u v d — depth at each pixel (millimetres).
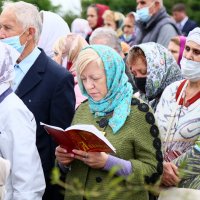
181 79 11711
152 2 18812
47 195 11234
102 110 10023
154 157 9828
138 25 19188
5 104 10227
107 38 14266
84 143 9625
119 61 9953
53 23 14680
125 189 9742
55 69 11406
